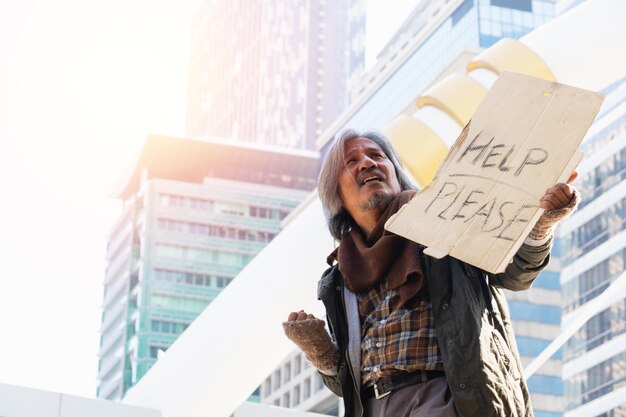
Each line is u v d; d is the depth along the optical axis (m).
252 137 160.38
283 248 11.23
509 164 3.12
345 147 3.76
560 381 81.12
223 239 127.81
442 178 3.20
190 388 10.97
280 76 160.25
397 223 3.17
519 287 3.32
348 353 3.47
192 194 128.50
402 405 3.28
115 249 135.62
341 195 3.72
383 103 115.56
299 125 156.62
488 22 100.12
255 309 11.04
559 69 11.49
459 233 3.09
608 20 11.52
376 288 3.49
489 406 3.10
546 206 3.01
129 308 127.38
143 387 11.23
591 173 80.38
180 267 125.75
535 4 101.81
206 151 131.88
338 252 3.59
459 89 11.71
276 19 162.88
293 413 10.75
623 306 74.81
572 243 81.62
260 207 129.88
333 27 160.88
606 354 75.12
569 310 80.81
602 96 3.12
